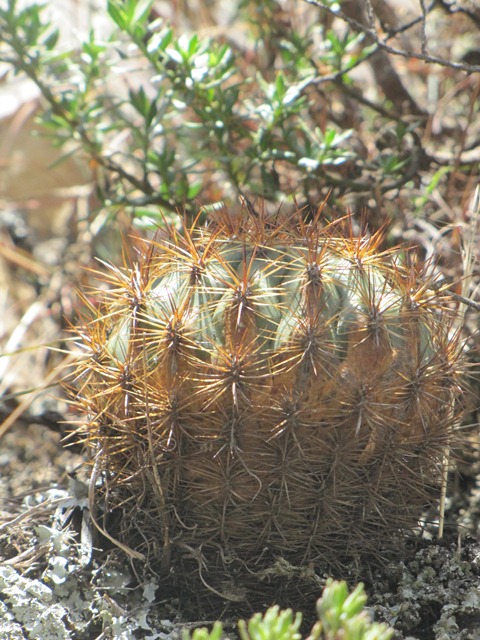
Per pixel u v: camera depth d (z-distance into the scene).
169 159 0.52
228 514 0.38
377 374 0.37
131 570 0.41
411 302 0.38
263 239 0.39
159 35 0.51
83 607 0.39
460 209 0.53
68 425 0.50
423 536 0.43
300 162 0.49
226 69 0.51
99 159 0.54
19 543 0.42
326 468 0.37
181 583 0.40
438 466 0.40
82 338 0.40
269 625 0.30
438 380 0.39
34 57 0.53
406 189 0.53
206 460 0.37
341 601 0.30
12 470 0.52
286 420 0.36
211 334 0.37
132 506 0.40
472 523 0.44
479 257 0.50
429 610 0.40
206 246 0.38
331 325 0.37
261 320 0.37
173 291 0.38
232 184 0.54
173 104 0.51
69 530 0.42
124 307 0.39
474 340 0.47
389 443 0.38
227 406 0.37
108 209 0.55
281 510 0.38
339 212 0.52
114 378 0.38
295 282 0.37
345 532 0.39
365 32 0.45
